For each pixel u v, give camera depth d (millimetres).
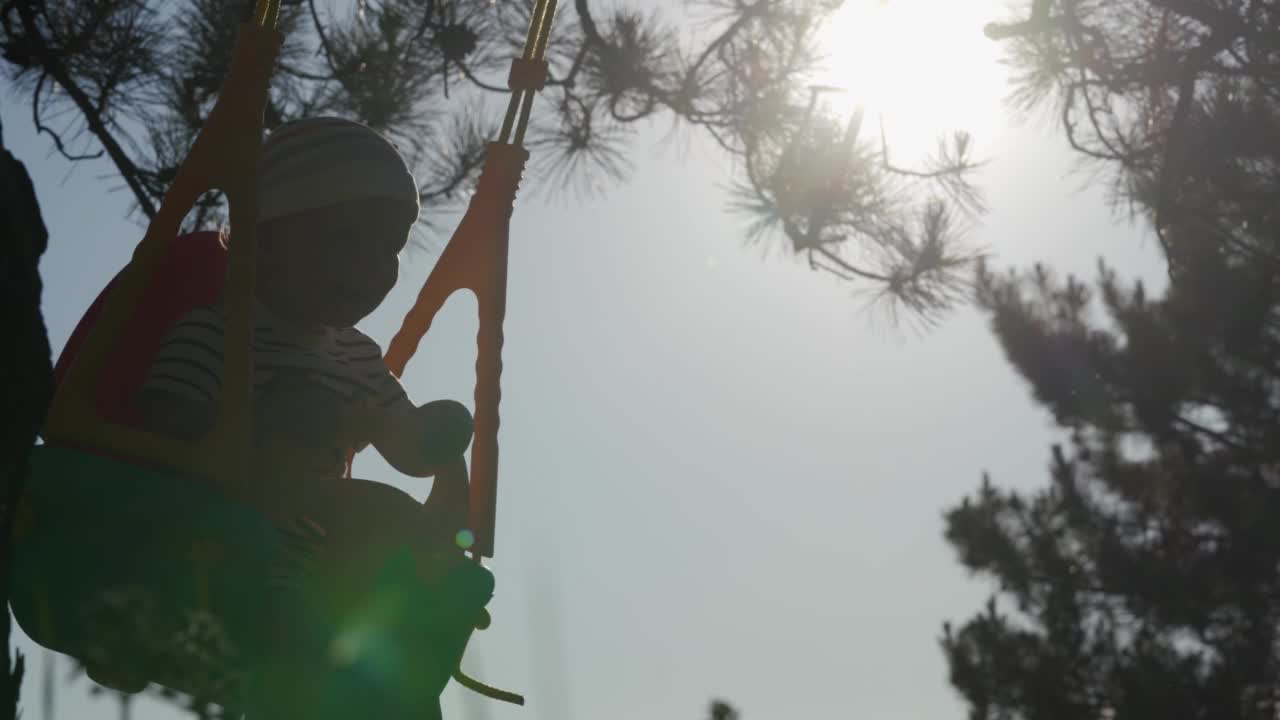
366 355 2877
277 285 2600
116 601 1049
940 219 6270
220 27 4691
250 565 2213
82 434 2207
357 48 4863
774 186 5977
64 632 2205
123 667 1054
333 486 2559
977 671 11609
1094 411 11984
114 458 2213
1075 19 6359
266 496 2482
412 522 2604
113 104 4770
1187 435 11711
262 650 2260
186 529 2172
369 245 2627
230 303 2250
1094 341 11922
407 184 2676
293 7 4938
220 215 4227
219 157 2260
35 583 2186
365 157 2617
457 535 2736
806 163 5977
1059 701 10734
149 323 2469
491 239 3006
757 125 5922
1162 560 10969
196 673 1053
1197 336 10953
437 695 2523
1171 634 11141
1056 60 6527
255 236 2273
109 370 2410
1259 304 10133
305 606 2311
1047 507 11961
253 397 2500
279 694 2277
